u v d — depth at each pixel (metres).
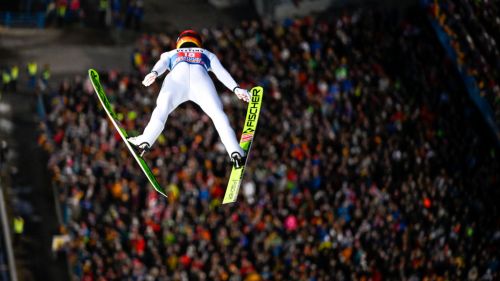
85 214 130.75
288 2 188.38
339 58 164.38
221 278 116.44
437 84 159.62
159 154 138.25
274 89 153.75
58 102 152.88
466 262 119.12
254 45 164.88
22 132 157.38
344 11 186.62
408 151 141.62
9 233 132.75
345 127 146.50
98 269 118.31
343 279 116.88
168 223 125.56
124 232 126.38
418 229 124.19
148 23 189.62
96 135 143.00
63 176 138.12
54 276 128.12
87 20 189.00
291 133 143.75
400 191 131.25
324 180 135.12
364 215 127.06
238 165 44.06
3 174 145.00
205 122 144.25
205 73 45.47
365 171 136.62
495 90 157.12
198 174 132.88
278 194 130.50
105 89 156.38
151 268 121.38
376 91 156.62
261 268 118.75
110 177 135.25
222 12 193.50
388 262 118.62
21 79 172.12
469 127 151.75
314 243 121.88
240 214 126.38
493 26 165.38
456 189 133.50
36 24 186.38
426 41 169.12
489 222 127.75
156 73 44.97
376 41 167.62
